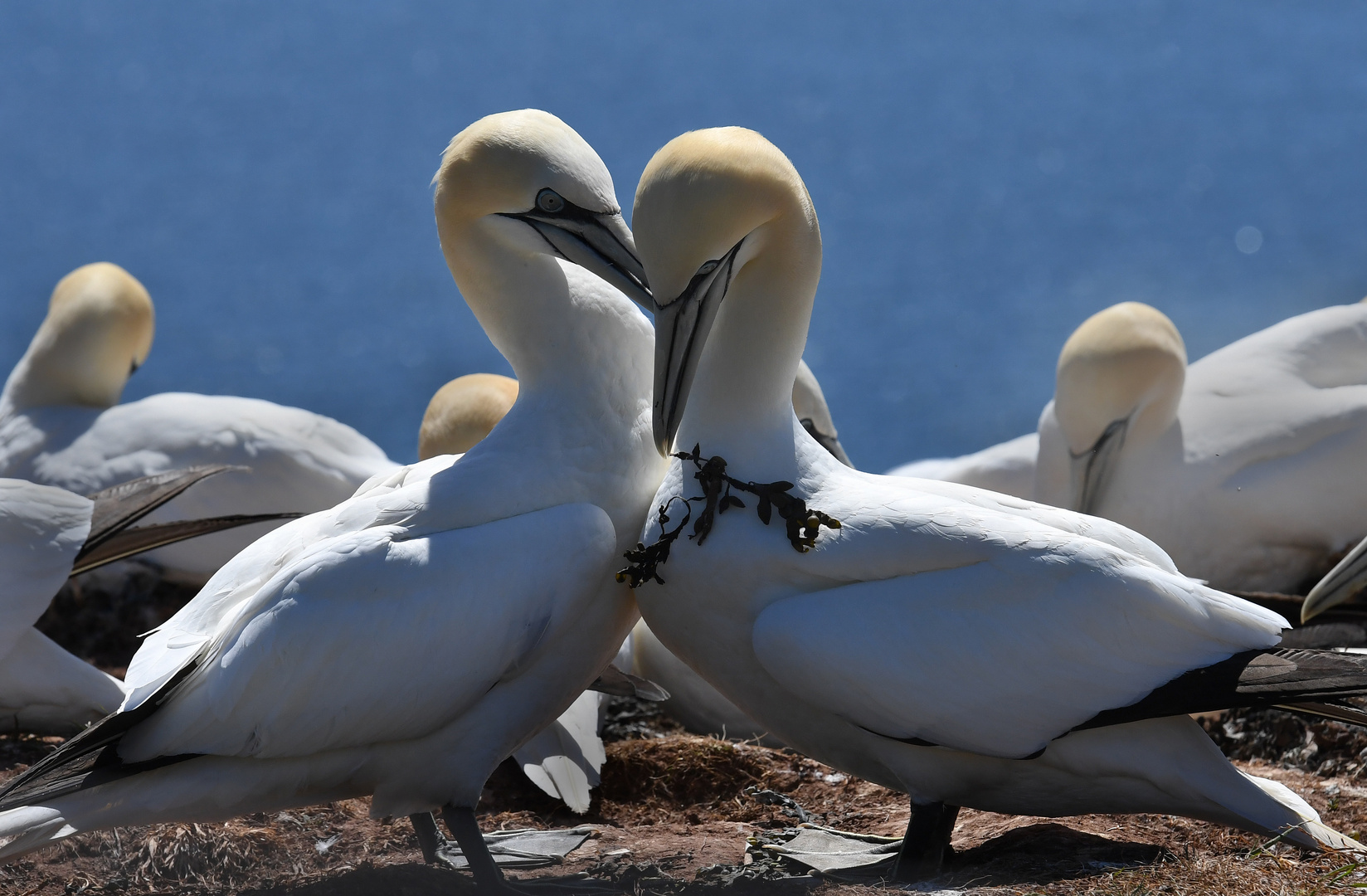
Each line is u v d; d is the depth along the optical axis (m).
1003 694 9.82
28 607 12.99
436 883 10.53
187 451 18.58
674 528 10.53
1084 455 18.92
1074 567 9.89
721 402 10.59
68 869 10.95
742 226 10.04
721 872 10.72
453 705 10.11
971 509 10.16
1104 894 9.50
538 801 13.30
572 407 11.01
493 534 10.26
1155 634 9.88
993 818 12.08
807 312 10.59
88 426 19.22
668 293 10.09
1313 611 12.32
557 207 11.16
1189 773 10.12
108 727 9.66
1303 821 10.20
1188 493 18.52
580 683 11.03
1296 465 18.25
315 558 9.95
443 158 11.58
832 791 13.13
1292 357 19.14
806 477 10.53
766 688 10.50
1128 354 18.39
